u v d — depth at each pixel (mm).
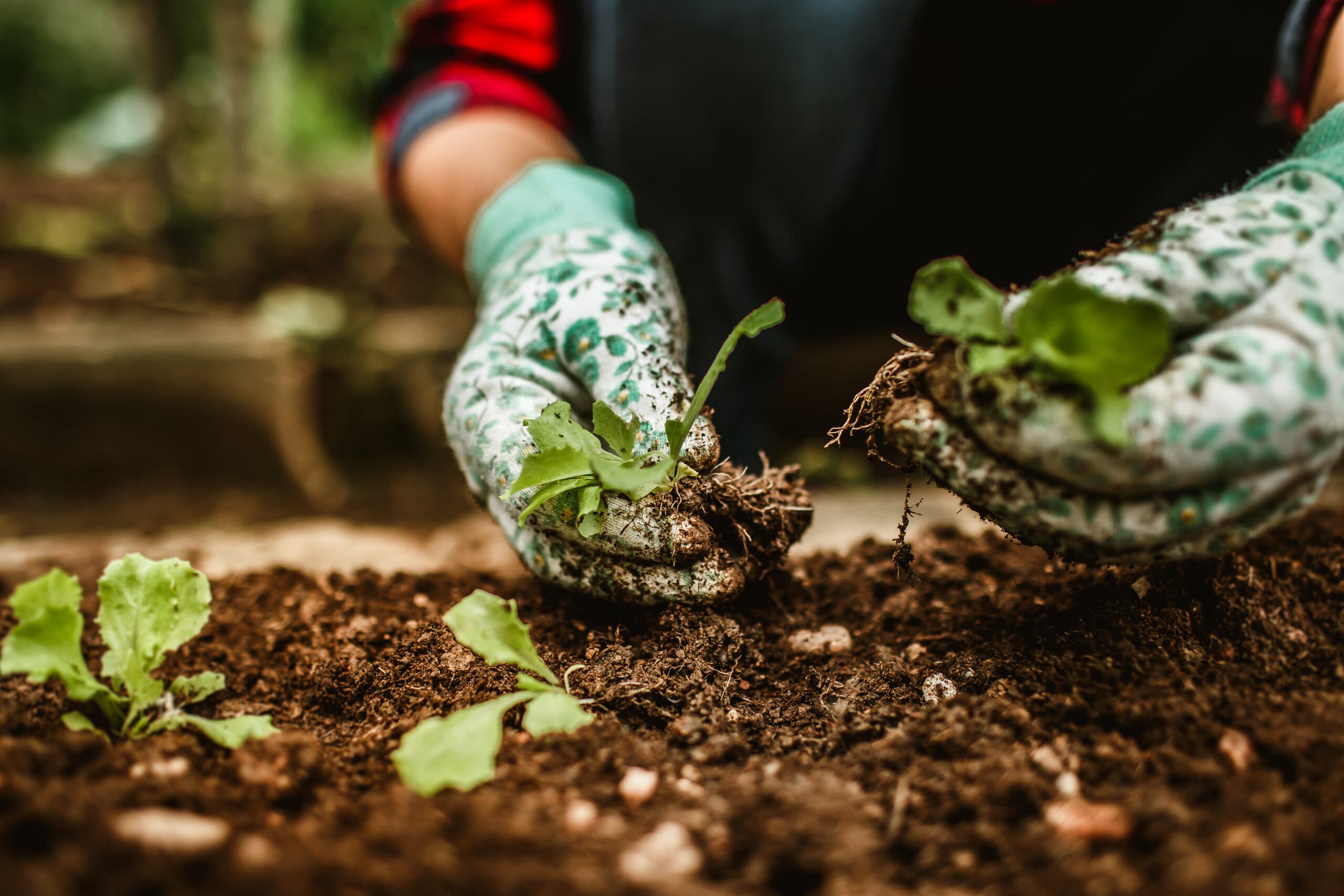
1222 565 924
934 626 1015
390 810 667
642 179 1827
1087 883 584
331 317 3820
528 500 882
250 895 556
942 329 665
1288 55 994
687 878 609
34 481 3201
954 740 757
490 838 629
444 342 3885
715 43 1640
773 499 950
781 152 1729
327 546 1604
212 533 2727
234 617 1121
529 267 1084
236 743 758
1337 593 946
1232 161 1687
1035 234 1942
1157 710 753
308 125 6781
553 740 772
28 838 603
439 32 1814
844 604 1100
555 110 1792
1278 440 630
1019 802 674
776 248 1887
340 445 3686
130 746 769
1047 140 1754
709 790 723
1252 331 648
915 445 711
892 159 1808
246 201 3947
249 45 3895
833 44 1609
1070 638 891
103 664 827
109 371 3234
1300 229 676
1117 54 1642
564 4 1793
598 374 937
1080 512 682
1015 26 1617
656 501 862
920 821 667
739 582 910
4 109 6934
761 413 2127
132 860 573
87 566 1425
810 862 624
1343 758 687
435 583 1185
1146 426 624
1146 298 667
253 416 3404
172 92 4238
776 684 912
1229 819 629
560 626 1003
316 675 931
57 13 7027
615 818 676
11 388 3141
